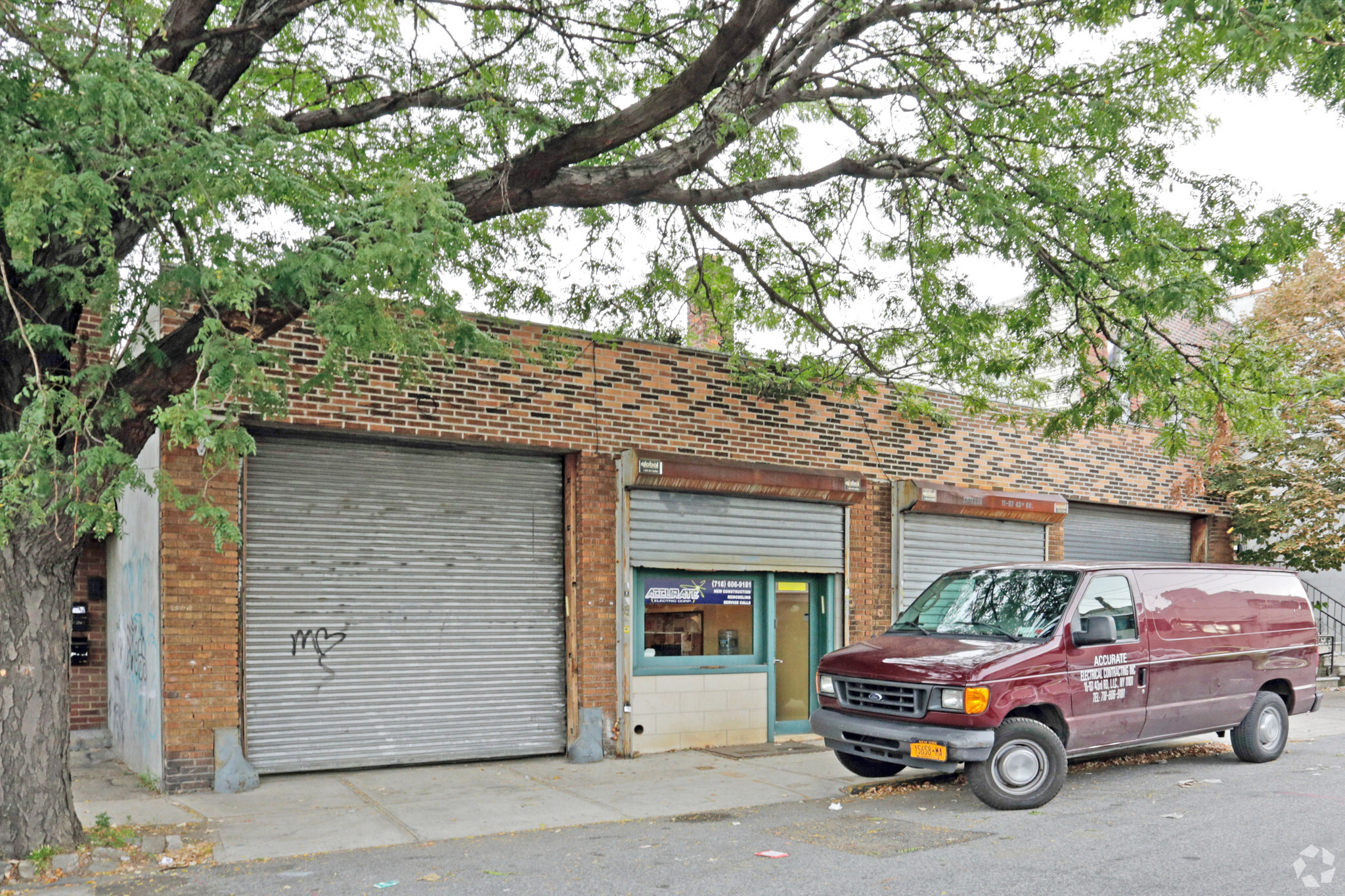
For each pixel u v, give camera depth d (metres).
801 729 12.74
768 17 7.70
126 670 10.62
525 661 11.09
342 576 10.09
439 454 10.73
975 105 9.89
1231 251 8.78
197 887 6.17
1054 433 11.20
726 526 12.17
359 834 7.63
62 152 5.81
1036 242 9.39
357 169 9.41
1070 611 8.86
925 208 11.21
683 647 11.92
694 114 11.22
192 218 6.06
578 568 11.23
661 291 12.17
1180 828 7.38
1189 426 11.62
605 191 8.72
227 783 9.02
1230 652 10.15
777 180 10.21
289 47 9.44
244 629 9.53
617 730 11.20
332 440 10.13
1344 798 8.56
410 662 10.41
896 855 6.72
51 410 5.75
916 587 13.92
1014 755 8.21
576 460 11.34
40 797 6.61
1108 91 9.61
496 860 6.82
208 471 9.13
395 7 9.74
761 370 12.33
